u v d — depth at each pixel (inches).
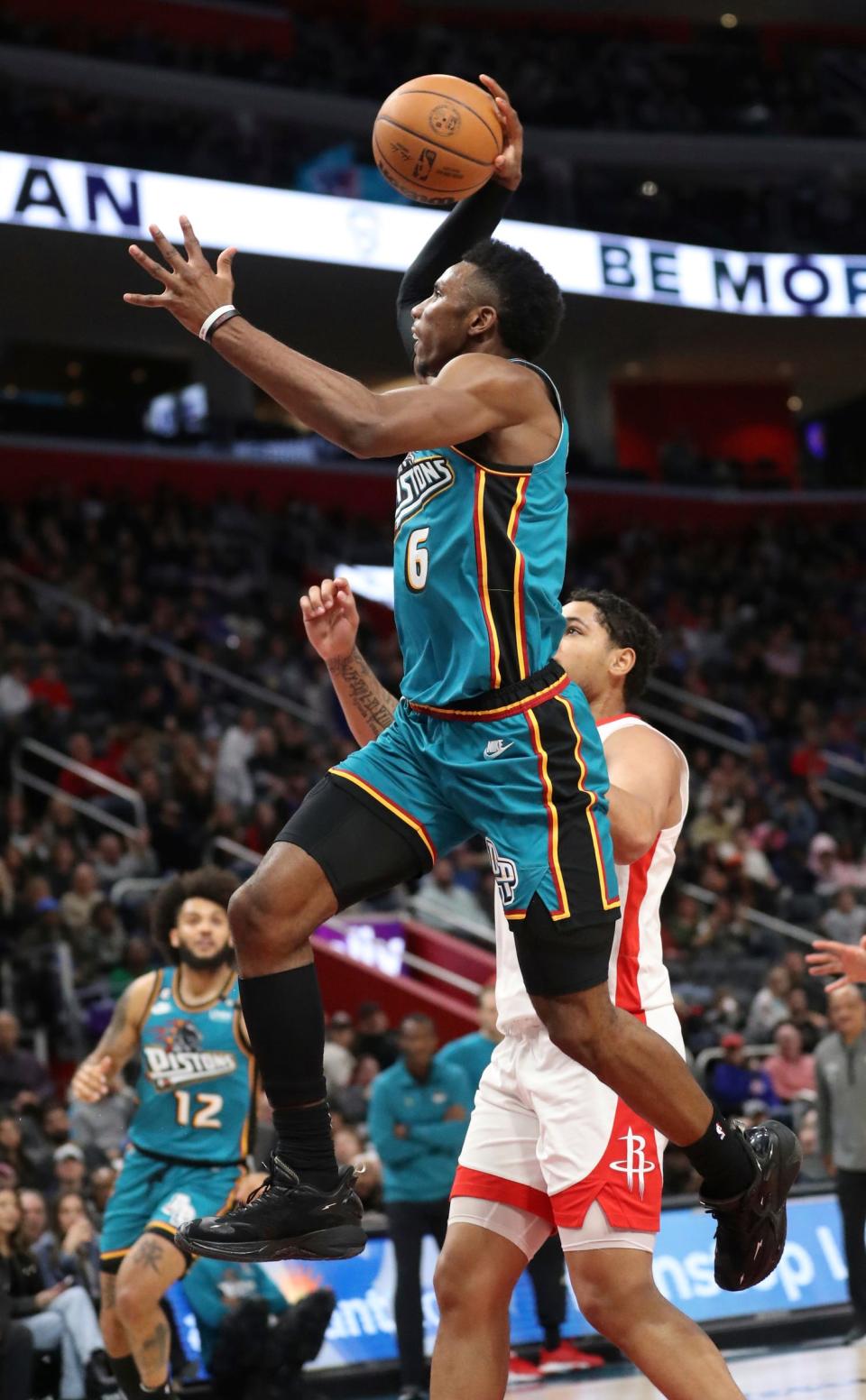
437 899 556.4
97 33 844.0
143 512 772.6
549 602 109.3
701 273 869.8
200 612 712.4
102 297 841.5
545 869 106.3
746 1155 118.1
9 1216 263.4
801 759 745.6
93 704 614.9
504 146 121.0
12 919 448.8
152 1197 222.4
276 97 832.3
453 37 989.8
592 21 1050.7
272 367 101.0
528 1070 136.0
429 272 128.3
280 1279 282.4
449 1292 138.3
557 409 109.8
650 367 1024.9
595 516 948.6
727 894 595.2
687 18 1063.6
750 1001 524.1
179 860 501.0
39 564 698.2
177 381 976.9
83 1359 269.9
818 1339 323.9
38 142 707.4
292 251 756.0
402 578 110.8
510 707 107.1
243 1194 221.3
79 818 532.4
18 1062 378.0
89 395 970.7
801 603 920.3
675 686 790.5
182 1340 267.3
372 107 860.0
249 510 813.9
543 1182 137.2
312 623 140.9
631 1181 131.3
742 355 1006.4
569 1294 312.0
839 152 939.3
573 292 831.1
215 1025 224.8
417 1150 280.2
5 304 844.6
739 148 927.7
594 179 900.6
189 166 746.8
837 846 661.3
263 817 532.4
